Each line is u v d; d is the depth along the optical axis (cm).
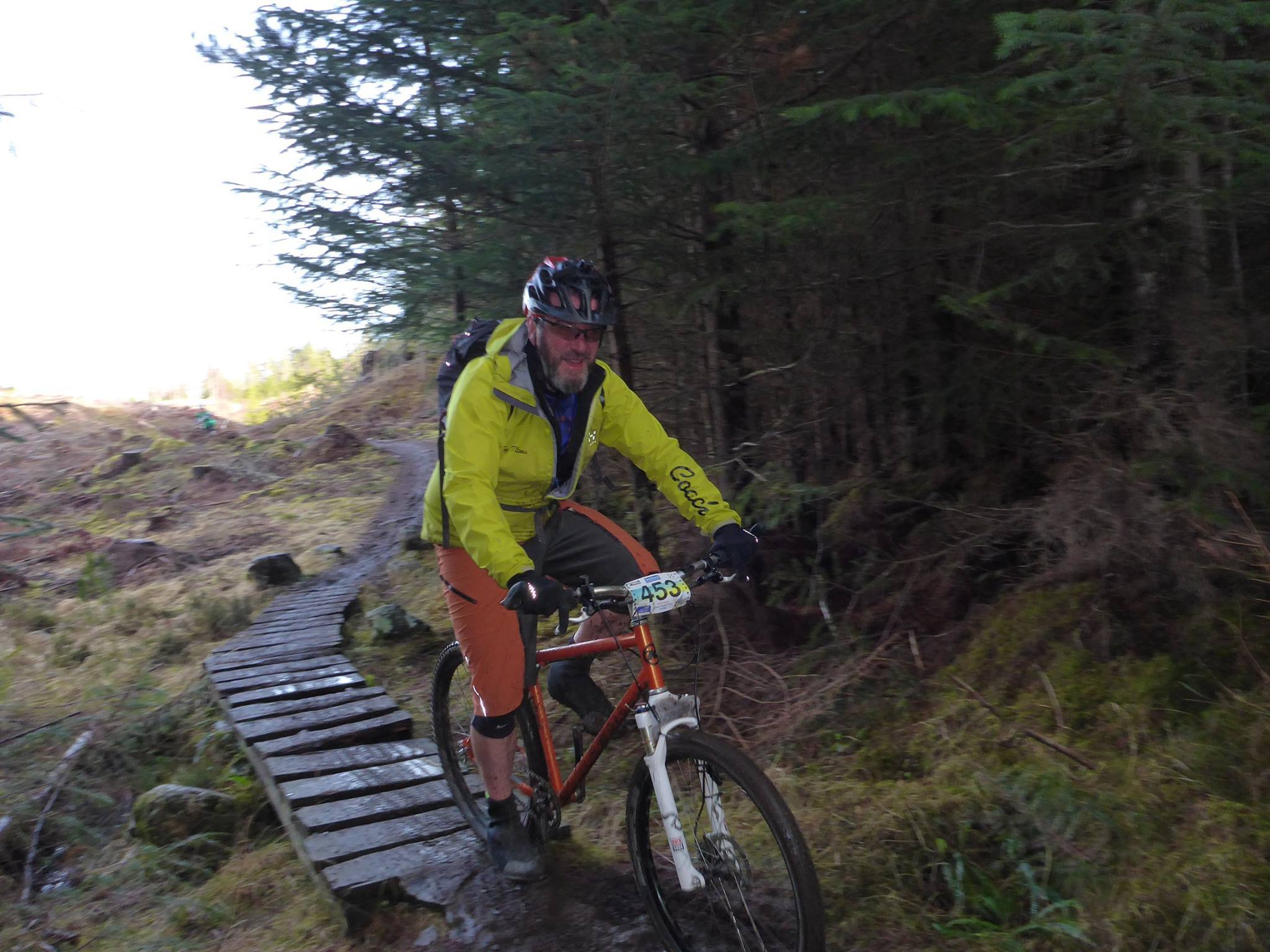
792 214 353
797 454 514
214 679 591
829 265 437
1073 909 244
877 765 346
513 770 319
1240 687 300
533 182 433
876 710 383
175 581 1191
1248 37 318
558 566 271
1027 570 408
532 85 430
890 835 290
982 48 397
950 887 264
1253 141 290
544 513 262
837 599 471
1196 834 250
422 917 287
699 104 443
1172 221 345
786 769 364
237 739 514
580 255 486
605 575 263
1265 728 276
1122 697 317
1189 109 263
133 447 2669
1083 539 355
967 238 391
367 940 284
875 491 476
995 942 239
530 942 262
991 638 380
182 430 3098
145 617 955
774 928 229
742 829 261
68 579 1295
